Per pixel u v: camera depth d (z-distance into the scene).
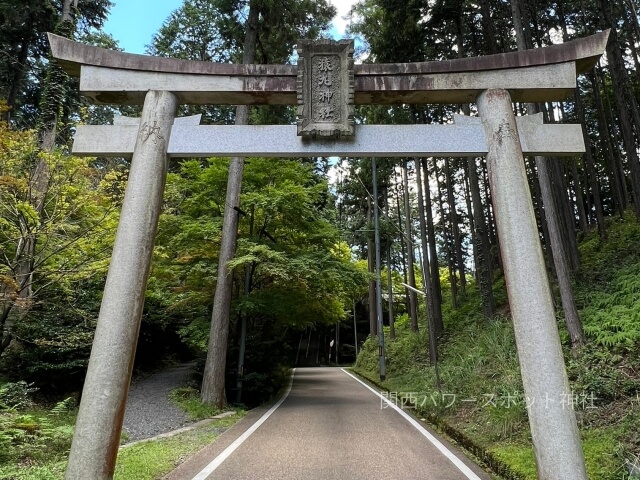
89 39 15.40
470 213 20.17
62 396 9.51
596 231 15.46
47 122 10.31
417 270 32.38
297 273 10.70
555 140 4.43
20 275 7.47
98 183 8.97
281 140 4.44
